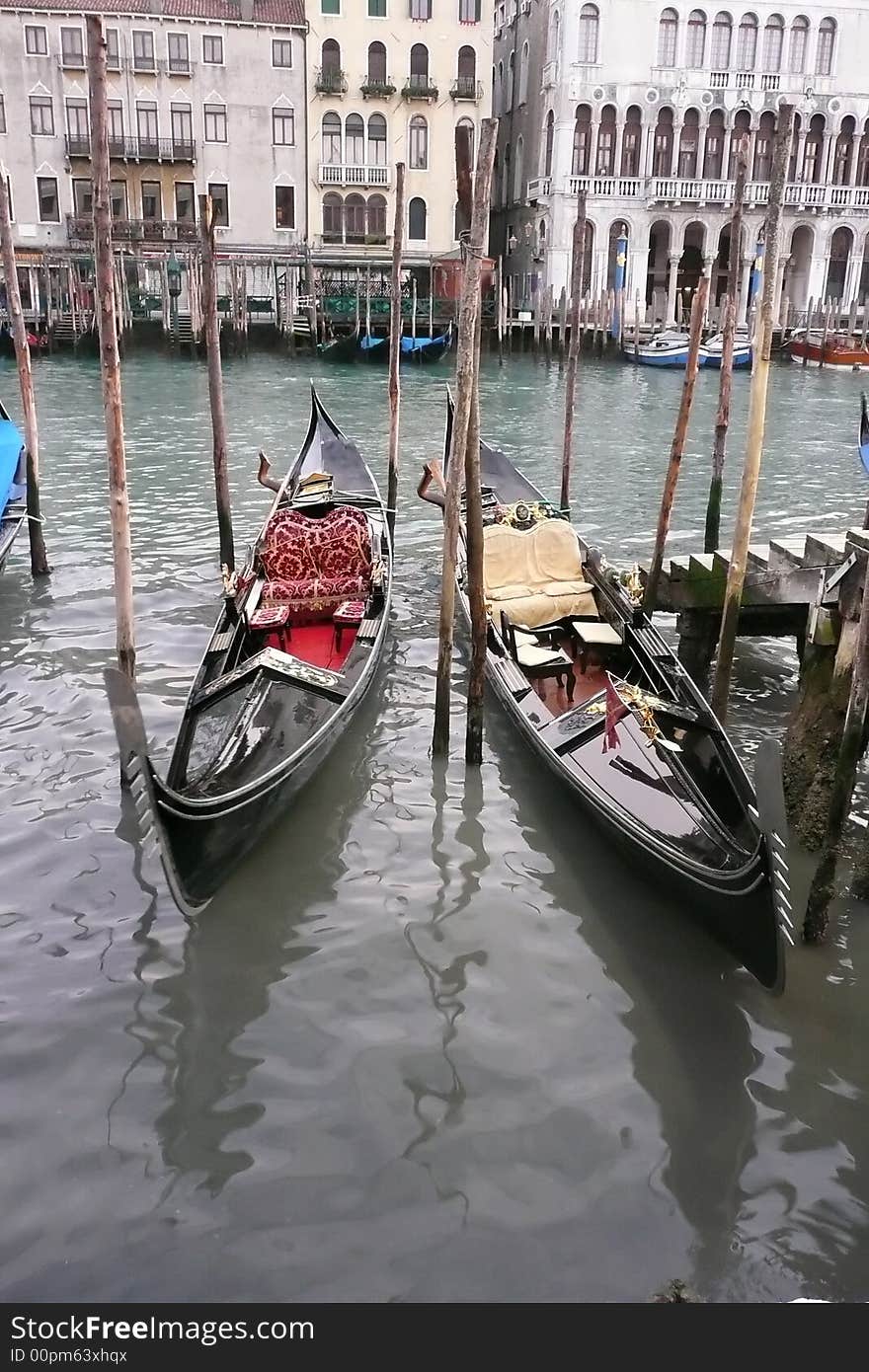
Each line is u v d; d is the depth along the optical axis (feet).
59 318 120.26
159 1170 13.06
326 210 131.54
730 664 22.43
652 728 19.89
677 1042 15.26
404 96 128.06
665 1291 11.66
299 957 16.85
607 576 28.32
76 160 125.29
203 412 76.13
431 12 127.03
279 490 36.73
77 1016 15.51
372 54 127.54
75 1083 14.34
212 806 17.07
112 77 123.65
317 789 21.83
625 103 128.67
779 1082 14.58
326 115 128.57
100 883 18.58
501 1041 15.21
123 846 19.67
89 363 110.73
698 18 127.65
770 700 27.02
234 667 23.67
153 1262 11.95
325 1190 12.84
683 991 16.31
